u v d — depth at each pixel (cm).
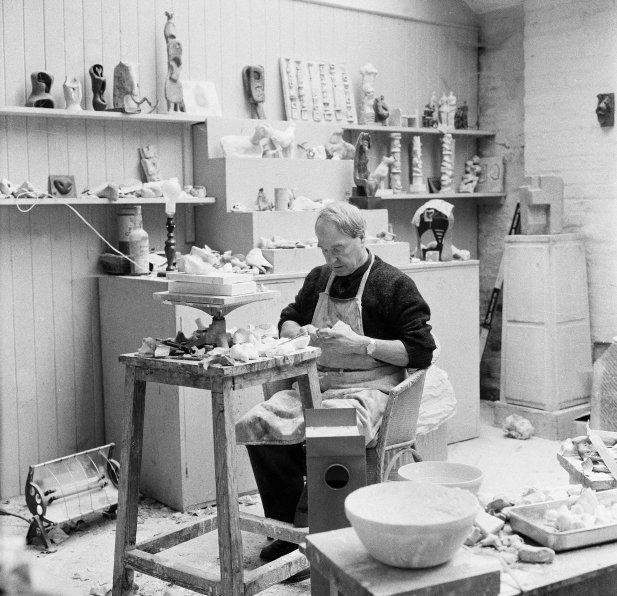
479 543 211
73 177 440
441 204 517
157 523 396
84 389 468
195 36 492
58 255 453
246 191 479
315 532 221
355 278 342
